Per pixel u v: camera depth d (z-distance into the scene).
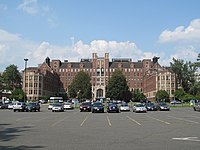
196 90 124.75
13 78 151.00
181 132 19.41
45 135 17.80
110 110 53.69
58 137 16.80
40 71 165.25
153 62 198.75
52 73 188.88
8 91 148.38
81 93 158.25
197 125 24.98
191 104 89.81
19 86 155.25
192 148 12.94
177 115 42.72
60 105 60.47
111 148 12.96
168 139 15.91
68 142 14.79
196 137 16.75
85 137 16.78
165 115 42.81
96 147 13.23
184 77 148.12
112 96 142.88
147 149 12.70
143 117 37.56
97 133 18.84
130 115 43.06
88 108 58.75
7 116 40.06
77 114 46.59
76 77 163.00
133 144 14.13
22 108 58.25
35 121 30.12
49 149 12.72
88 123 27.38
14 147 13.27
